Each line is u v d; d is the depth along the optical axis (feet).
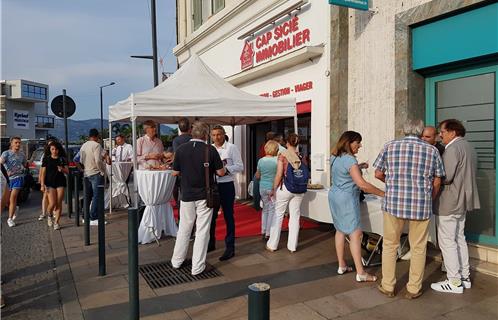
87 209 21.29
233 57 38.86
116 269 17.21
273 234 19.47
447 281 14.56
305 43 28.04
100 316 12.75
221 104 22.36
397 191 13.41
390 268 13.94
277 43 31.32
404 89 20.26
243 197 38.24
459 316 12.46
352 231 15.38
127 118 23.95
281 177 19.01
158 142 25.41
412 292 13.73
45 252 20.56
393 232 13.84
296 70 29.32
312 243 21.01
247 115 22.81
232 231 18.57
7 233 24.95
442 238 14.51
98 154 26.94
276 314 12.71
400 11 20.58
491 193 17.53
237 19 37.27
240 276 16.14
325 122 26.32
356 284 15.15
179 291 14.65
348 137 15.28
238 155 19.17
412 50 20.27
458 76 18.95
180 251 16.96
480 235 17.87
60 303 14.10
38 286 15.79
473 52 17.44
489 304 13.28
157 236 21.30
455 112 19.16
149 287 15.07
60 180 25.43
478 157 18.12
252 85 35.37
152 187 20.65
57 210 25.46
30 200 40.52
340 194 15.39
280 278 15.87
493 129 17.51
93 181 26.99
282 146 24.44
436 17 18.72
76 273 16.75
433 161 13.28
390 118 21.30
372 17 22.25
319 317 12.51
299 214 19.39
